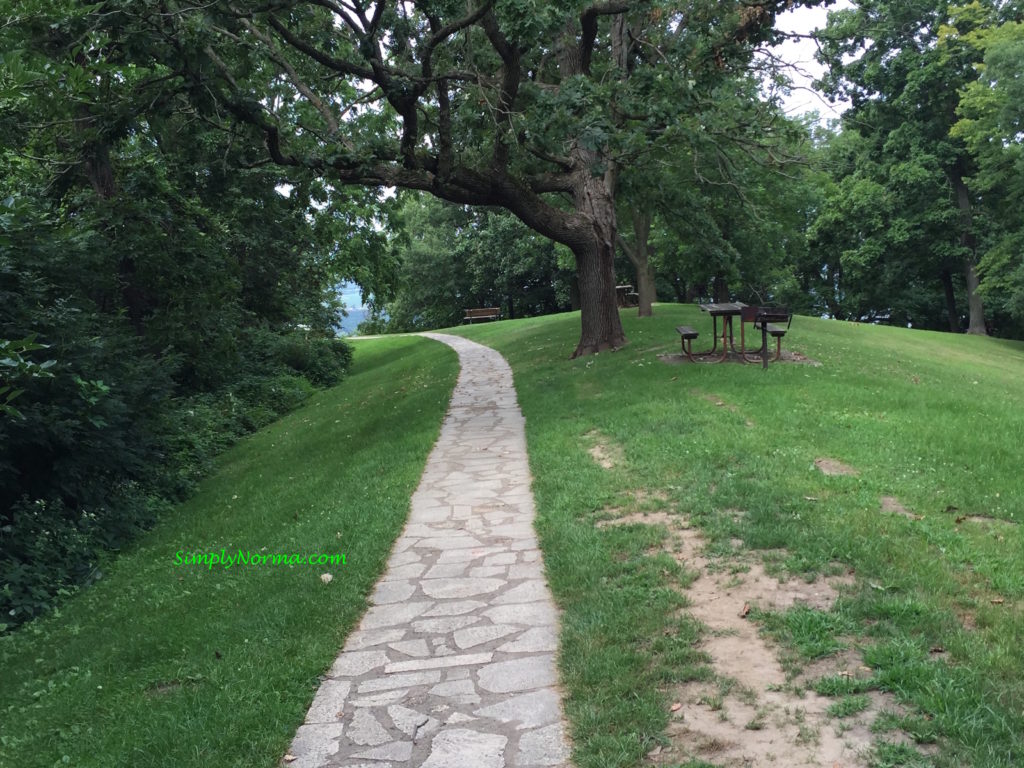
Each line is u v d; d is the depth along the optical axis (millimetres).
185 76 10820
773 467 7102
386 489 8195
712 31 14203
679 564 5156
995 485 6480
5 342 4625
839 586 4531
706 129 15180
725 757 3043
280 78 15422
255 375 21219
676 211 20047
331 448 11953
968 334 31641
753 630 4141
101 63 6711
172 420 12727
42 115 11875
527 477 8273
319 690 4008
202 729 3582
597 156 13820
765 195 22922
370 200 20453
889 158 31484
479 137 15461
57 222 11398
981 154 26781
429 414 12742
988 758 2830
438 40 11062
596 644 4125
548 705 3656
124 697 4188
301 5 12656
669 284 47281
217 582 6172
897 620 4035
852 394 10352
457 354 23031
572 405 11398
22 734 3982
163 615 5582
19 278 8977
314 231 24250
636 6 13383
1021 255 27688
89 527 8508
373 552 6152
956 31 28078
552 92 12273
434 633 4625
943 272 37250
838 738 3104
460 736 3445
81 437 9039
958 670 3447
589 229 15727
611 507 6668
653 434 8867
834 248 39406
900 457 7379
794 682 3568
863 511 5805
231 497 10250
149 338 15289
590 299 16438
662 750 3143
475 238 50062
